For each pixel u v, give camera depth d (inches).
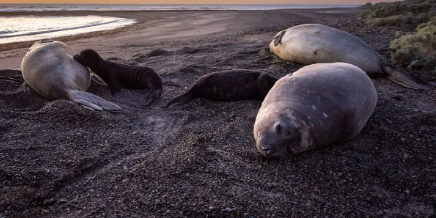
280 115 158.9
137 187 137.8
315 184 143.4
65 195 132.9
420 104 226.2
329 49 312.2
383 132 184.9
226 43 474.6
